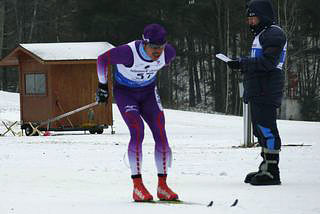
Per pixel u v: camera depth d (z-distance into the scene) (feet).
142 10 381.40
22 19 471.21
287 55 420.77
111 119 168.86
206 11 433.48
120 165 83.61
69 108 166.71
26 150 106.83
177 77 543.80
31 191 61.41
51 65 164.66
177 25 406.82
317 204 52.34
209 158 91.76
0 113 224.74
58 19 452.35
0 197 57.57
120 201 54.75
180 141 138.10
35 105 168.55
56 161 88.74
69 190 62.08
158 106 56.34
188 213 47.85
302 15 434.30
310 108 433.07
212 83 488.85
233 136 155.84
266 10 66.28
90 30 380.17
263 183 64.49
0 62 179.22
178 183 66.33
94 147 113.39
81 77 167.53
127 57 54.49
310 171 75.31
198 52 518.37
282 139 138.82
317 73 472.03
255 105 66.39
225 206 51.19
